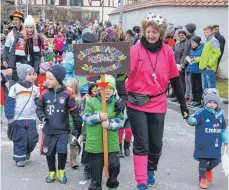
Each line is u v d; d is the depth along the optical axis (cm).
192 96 1128
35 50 816
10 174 588
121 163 642
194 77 1096
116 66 475
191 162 666
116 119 489
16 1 4850
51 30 3519
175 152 715
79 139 560
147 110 513
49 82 561
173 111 1056
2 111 942
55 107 559
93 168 494
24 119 620
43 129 565
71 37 3381
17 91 616
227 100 1127
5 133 795
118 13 2834
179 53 1187
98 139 487
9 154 675
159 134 526
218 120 551
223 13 1595
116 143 493
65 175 580
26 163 636
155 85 511
